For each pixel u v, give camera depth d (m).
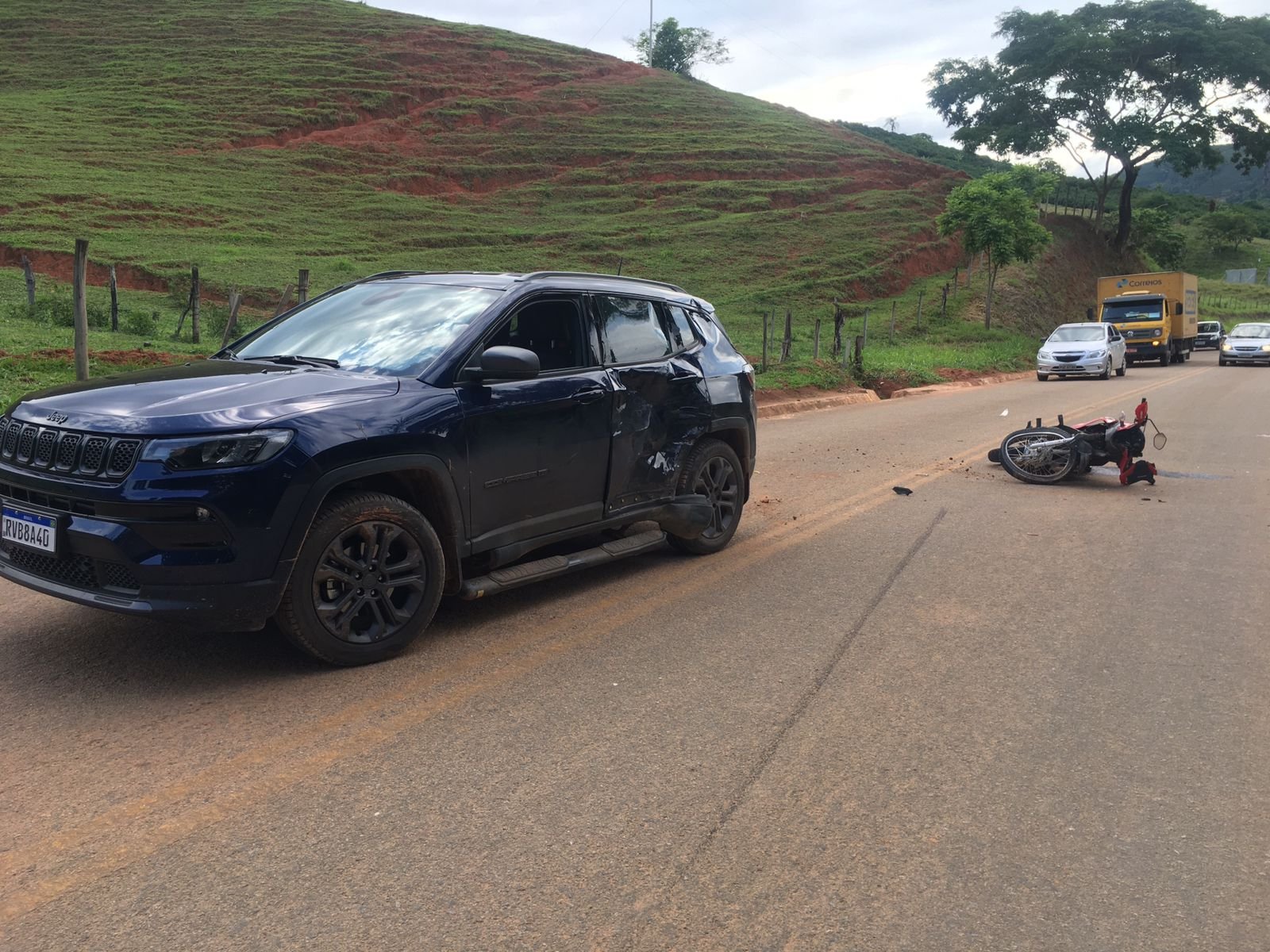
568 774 3.36
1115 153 61.62
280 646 4.58
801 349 32.25
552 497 5.13
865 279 51.19
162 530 3.75
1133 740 3.72
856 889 2.70
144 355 13.77
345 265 40.84
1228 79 56.56
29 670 4.22
